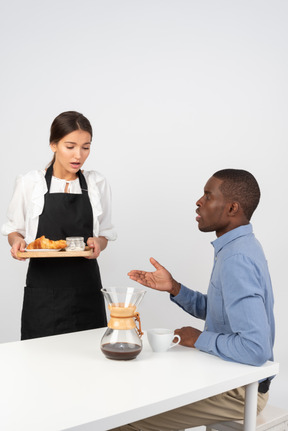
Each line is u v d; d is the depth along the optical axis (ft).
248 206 5.81
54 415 3.88
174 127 11.57
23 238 8.45
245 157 11.14
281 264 10.98
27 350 5.44
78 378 4.64
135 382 4.57
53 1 12.10
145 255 11.83
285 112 10.80
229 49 11.19
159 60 11.64
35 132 12.25
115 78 11.89
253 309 5.15
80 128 7.80
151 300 11.72
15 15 12.26
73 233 8.21
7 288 12.29
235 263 5.37
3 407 4.00
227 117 11.24
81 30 12.01
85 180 8.48
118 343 5.11
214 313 5.77
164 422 5.67
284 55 10.78
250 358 5.08
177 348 5.62
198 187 11.46
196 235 11.50
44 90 12.21
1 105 12.35
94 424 3.81
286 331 10.93
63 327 7.89
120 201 11.94
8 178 12.35
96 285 8.16
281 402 10.28
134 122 11.81
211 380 4.68
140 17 11.72
